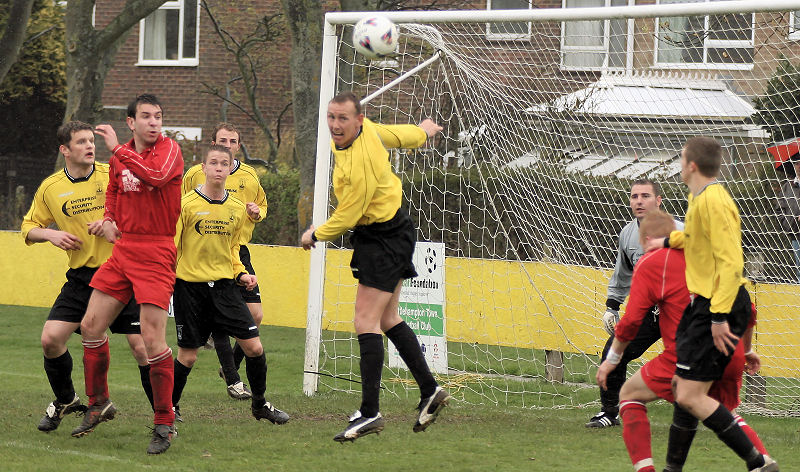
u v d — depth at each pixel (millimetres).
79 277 16391
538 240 26453
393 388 23094
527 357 25891
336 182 13695
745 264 23734
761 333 21766
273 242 47281
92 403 16109
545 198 26422
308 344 22250
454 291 25891
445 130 27594
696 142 12273
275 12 59812
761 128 24734
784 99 23781
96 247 16375
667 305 12766
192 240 17047
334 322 27141
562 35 27750
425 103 28734
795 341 21484
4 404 19125
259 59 58875
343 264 27188
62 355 16328
